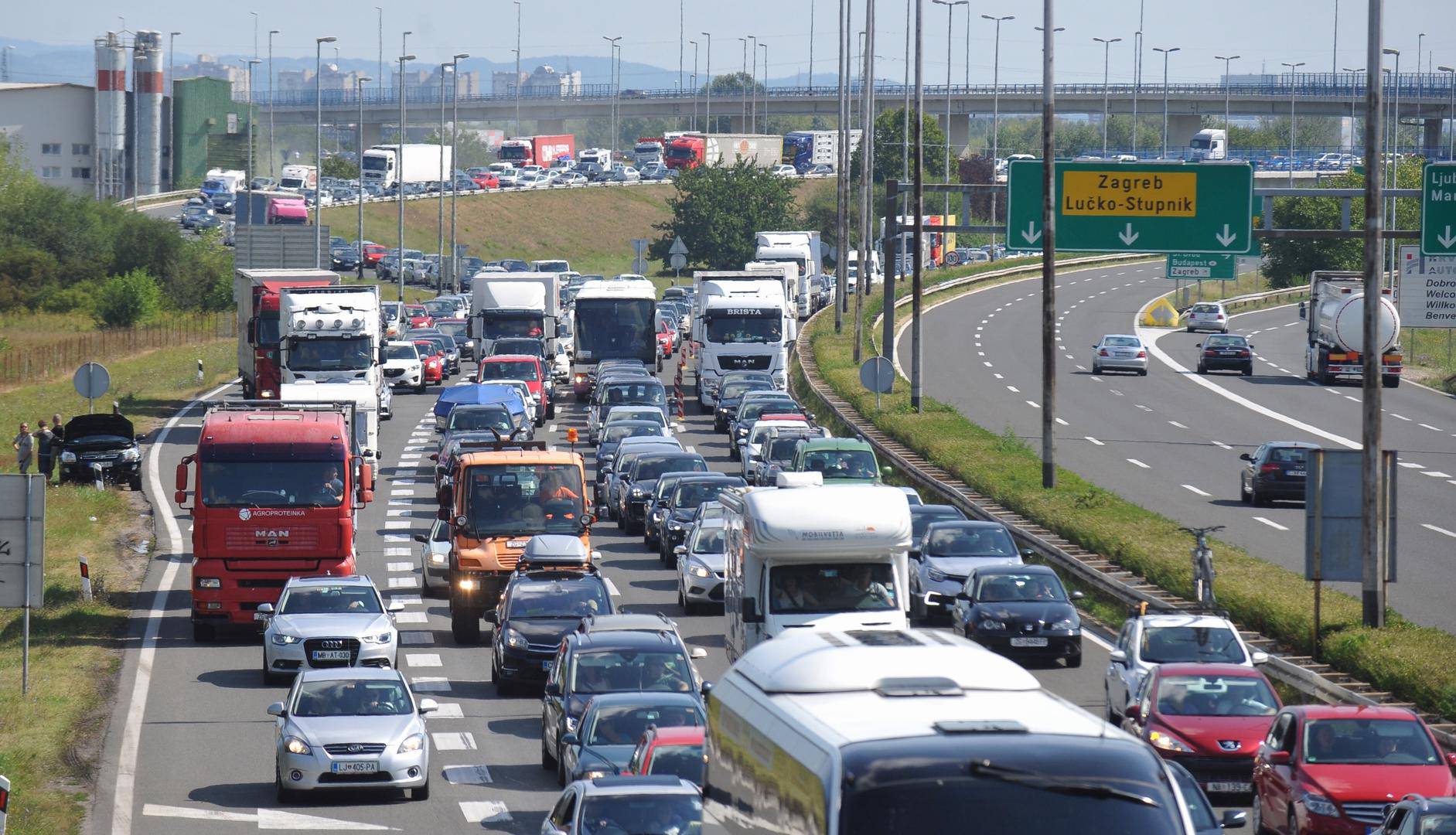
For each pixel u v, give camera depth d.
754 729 32.91
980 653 33.97
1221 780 75.31
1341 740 66.56
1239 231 159.62
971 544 120.44
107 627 124.38
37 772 84.38
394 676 84.00
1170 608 113.81
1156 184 162.00
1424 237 145.75
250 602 118.62
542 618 103.19
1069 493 157.75
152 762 87.38
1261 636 107.75
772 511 89.00
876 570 89.81
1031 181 170.38
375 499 179.62
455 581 118.44
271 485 119.31
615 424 192.25
